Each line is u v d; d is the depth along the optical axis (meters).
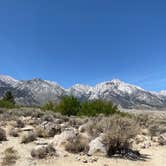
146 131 22.70
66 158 12.52
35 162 11.70
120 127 14.23
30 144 15.16
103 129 15.22
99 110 35.25
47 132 17.91
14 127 20.52
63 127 20.33
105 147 13.59
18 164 11.32
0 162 11.41
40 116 28.72
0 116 25.64
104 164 11.70
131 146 14.95
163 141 17.98
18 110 33.56
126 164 12.02
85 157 12.63
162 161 13.14
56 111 38.12
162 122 34.56
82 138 14.88
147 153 14.86
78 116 33.47
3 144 14.87
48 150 12.93
